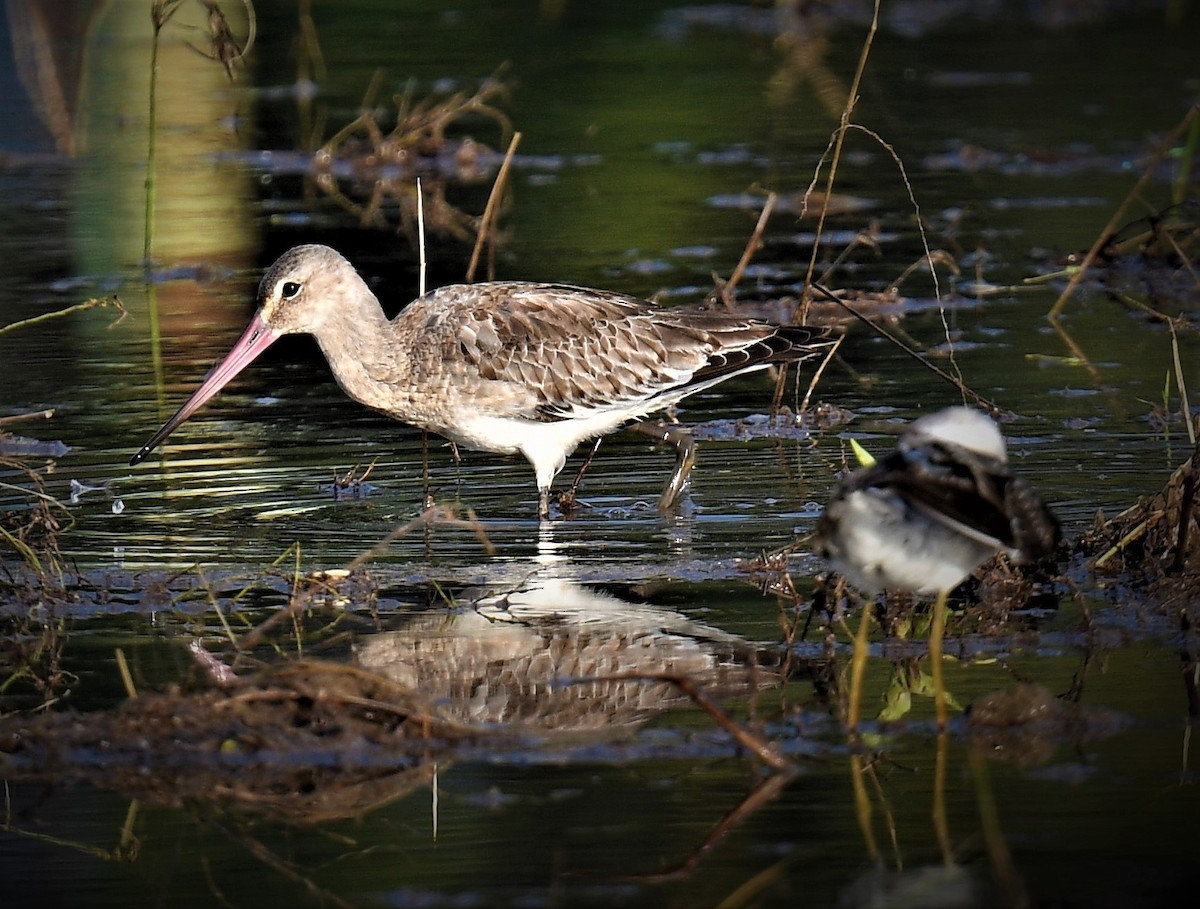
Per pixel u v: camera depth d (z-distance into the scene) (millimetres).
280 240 20469
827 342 14102
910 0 35938
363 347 13414
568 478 13773
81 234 20719
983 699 9094
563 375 13344
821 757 8773
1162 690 9414
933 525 8602
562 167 23844
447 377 13328
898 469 8367
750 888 7582
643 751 8859
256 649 10141
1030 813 8141
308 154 24609
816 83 28484
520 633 10375
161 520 12516
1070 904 7363
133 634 10477
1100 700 9289
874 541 8664
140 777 8766
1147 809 8141
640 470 13922
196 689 9469
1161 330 17000
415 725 9086
